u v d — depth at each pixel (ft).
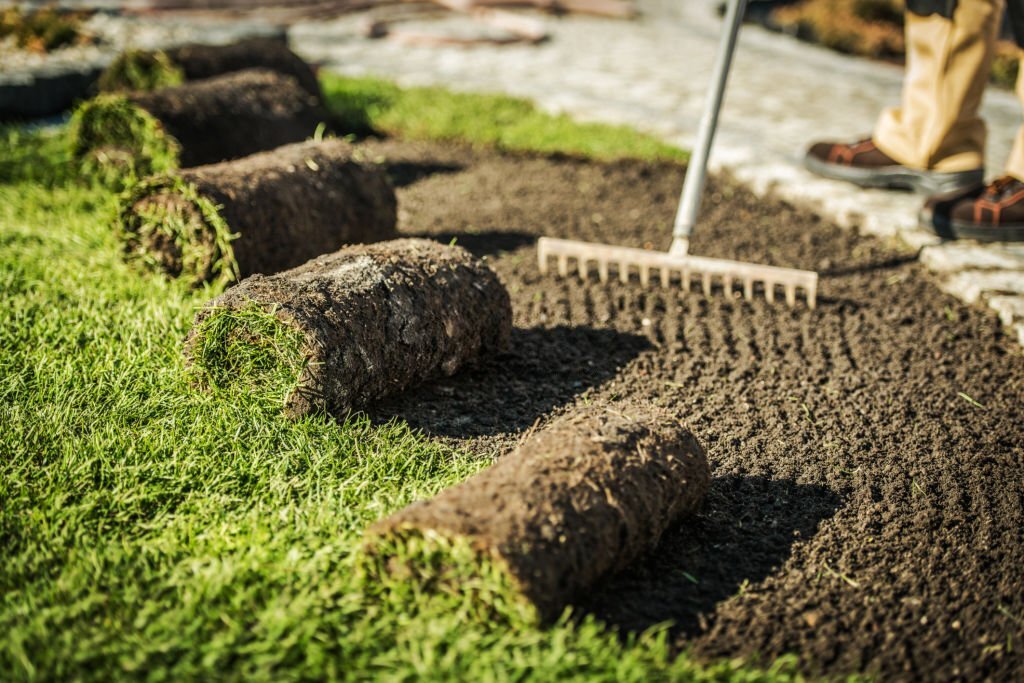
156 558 4.70
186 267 6.29
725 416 5.68
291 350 5.28
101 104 7.41
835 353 6.18
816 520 5.09
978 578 4.86
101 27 11.28
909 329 6.42
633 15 16.70
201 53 8.90
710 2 18.70
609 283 6.81
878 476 5.32
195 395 5.42
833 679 4.49
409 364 5.57
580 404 5.71
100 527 4.81
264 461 5.13
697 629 4.63
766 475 5.31
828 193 7.94
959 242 7.19
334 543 4.75
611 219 7.72
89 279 6.31
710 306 6.59
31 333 5.78
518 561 4.42
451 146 9.10
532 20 15.67
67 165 7.71
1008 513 5.15
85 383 5.48
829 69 12.59
